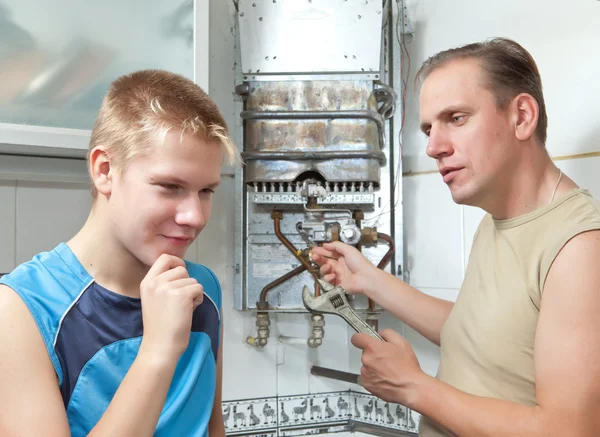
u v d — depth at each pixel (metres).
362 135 1.49
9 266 1.40
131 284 0.78
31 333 0.68
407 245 1.68
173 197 0.71
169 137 0.69
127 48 1.20
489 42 0.96
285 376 1.73
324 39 1.49
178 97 0.73
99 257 0.75
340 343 1.80
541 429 0.78
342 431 1.78
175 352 0.68
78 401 0.71
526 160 0.92
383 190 1.62
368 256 1.61
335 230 1.50
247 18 1.49
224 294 1.66
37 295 0.70
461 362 0.98
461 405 0.87
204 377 0.85
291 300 1.63
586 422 0.76
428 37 1.64
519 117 0.90
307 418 1.75
